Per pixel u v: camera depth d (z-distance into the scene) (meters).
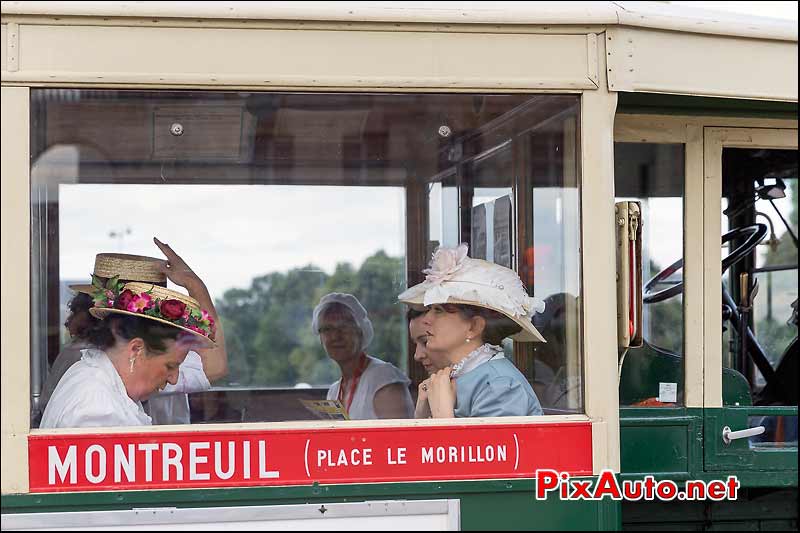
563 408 2.30
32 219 2.18
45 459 2.11
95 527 2.12
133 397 2.43
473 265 2.45
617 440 2.27
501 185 2.42
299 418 2.43
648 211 2.69
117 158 2.53
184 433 2.15
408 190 2.69
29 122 2.14
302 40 2.21
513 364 2.37
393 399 2.56
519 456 2.24
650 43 2.32
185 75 2.18
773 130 2.72
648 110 2.65
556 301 2.33
